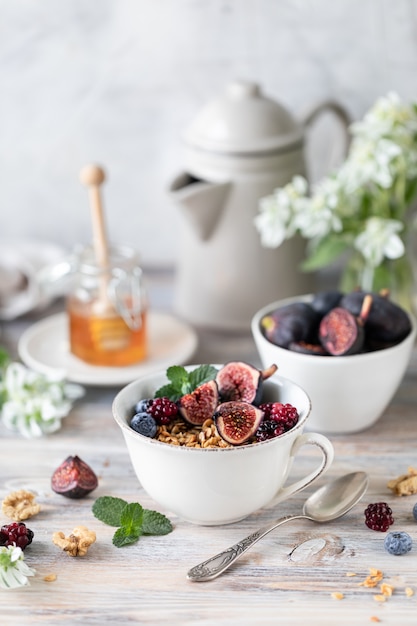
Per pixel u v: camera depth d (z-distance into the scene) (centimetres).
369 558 94
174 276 142
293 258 127
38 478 104
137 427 96
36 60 135
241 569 93
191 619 89
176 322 128
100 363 119
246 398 98
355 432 110
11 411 111
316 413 108
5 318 132
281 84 133
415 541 96
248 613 89
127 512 96
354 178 118
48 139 138
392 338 107
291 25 131
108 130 137
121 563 94
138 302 121
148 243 142
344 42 131
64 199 141
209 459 92
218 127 124
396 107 119
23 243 138
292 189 121
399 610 89
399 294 123
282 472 95
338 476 103
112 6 132
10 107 137
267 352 107
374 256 118
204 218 124
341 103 134
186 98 135
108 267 119
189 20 132
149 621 89
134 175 139
